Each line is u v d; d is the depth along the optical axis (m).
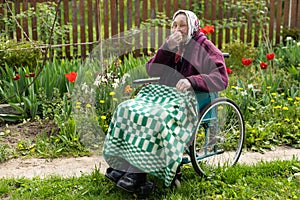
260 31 8.81
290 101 6.71
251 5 8.65
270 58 6.66
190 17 4.50
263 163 5.02
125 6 14.14
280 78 7.03
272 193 4.44
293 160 5.07
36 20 8.09
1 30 8.04
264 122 6.24
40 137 5.80
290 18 8.73
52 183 4.66
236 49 7.82
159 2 8.43
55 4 8.03
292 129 6.04
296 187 4.57
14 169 5.12
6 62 7.05
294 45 8.05
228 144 5.57
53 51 8.00
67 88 6.35
